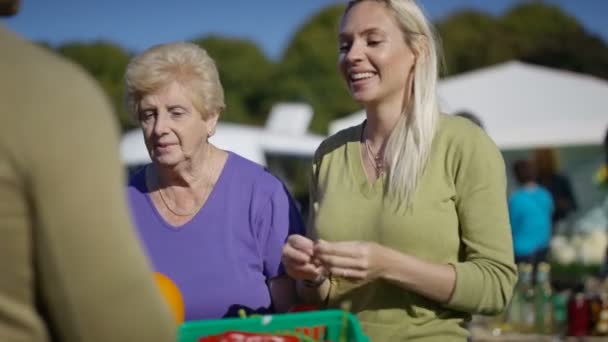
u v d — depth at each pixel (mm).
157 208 2398
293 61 29188
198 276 2289
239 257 2322
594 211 11953
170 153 2297
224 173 2402
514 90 10898
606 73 28266
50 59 1219
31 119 1148
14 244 1155
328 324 1755
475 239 2027
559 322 5582
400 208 2053
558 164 11820
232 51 30203
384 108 2188
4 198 1142
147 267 1239
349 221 2129
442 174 2078
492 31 33062
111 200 1192
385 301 2080
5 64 1165
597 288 6164
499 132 10539
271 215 2369
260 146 10016
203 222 2340
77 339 1175
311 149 10656
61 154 1156
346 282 2127
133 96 2328
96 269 1164
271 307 2350
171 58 2301
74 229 1153
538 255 7520
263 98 29078
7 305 1164
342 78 2246
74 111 1182
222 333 1690
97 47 28609
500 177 2068
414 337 2057
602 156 12016
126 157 9219
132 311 1194
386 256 1920
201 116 2346
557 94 10727
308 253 1953
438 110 2154
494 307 2008
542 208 7586
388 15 2150
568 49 28938
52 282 1161
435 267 1965
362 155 2236
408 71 2168
